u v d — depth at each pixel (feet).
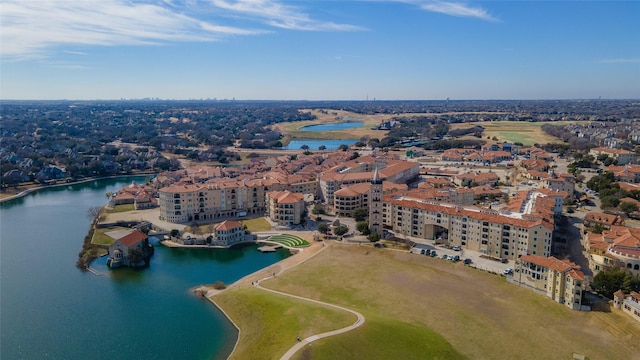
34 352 574.97
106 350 578.66
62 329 627.05
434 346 549.95
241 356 553.64
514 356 538.06
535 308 642.22
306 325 589.73
